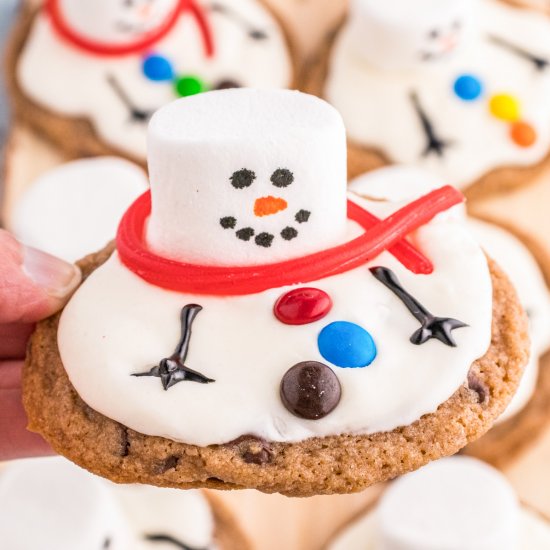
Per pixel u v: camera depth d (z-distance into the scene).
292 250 0.25
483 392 0.25
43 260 0.26
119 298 0.25
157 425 0.24
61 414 0.25
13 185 0.42
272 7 0.46
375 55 0.43
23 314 0.26
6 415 0.28
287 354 0.24
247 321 0.24
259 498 0.36
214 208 0.24
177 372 0.24
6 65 0.44
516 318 0.25
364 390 0.24
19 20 0.45
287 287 0.25
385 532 0.35
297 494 0.24
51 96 0.43
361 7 0.43
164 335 0.24
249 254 0.25
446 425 0.24
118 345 0.24
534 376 0.38
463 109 0.43
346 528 0.36
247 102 0.24
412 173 0.41
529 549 0.35
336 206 0.25
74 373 0.25
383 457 0.24
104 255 0.27
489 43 0.45
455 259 0.25
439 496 0.35
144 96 0.43
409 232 0.26
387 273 0.25
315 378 0.24
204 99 0.25
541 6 0.47
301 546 0.36
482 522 0.35
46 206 0.40
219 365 0.24
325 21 0.46
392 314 0.25
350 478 0.24
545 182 0.43
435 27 0.42
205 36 0.44
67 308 0.25
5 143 0.44
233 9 0.45
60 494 0.34
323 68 0.44
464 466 0.36
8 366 0.28
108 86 0.43
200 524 0.36
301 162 0.24
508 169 0.42
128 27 0.43
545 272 0.41
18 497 0.34
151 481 0.24
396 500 0.35
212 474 0.24
